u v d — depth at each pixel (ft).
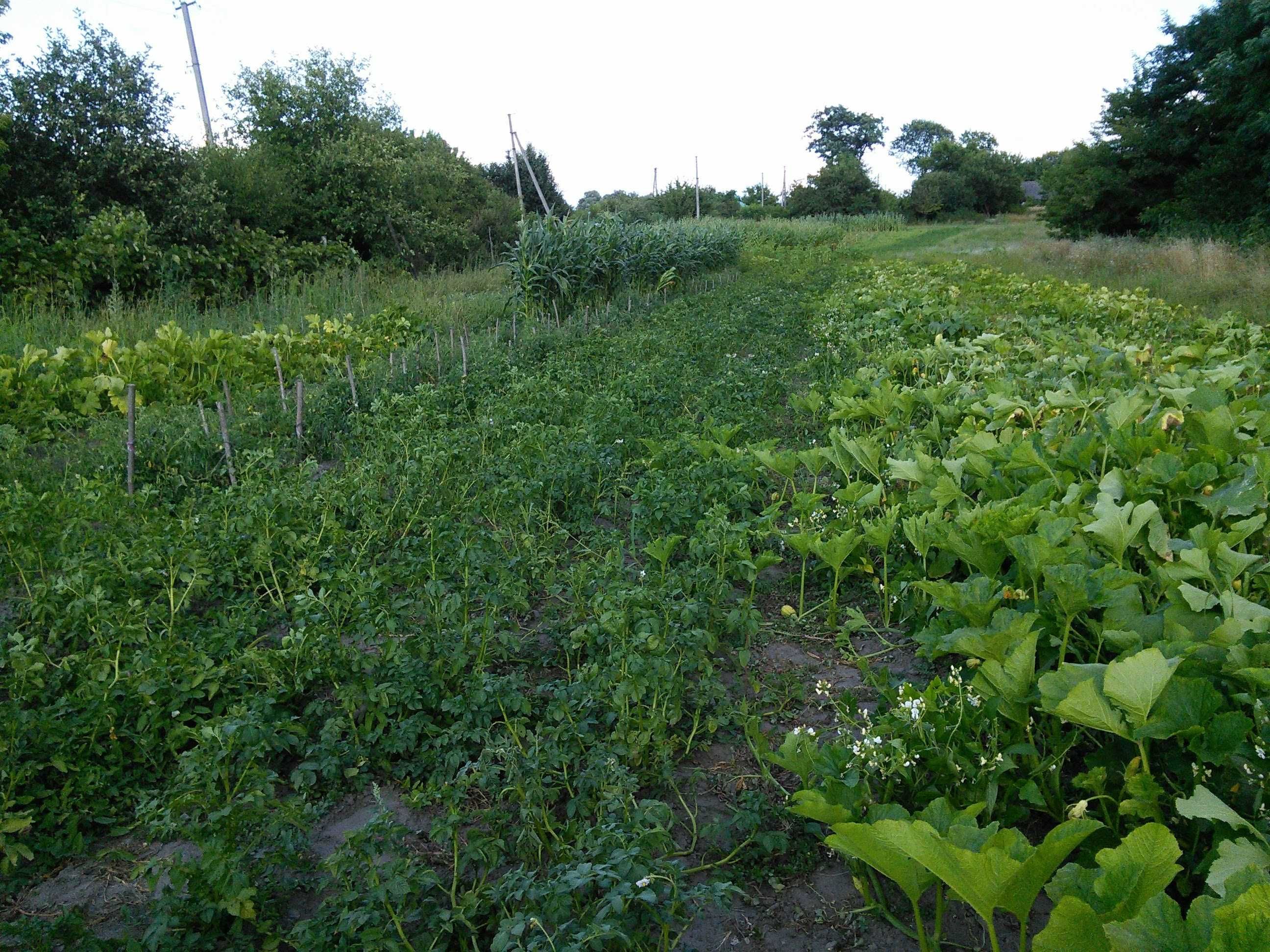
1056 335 32.07
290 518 17.97
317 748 11.50
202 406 28.68
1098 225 105.40
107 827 11.09
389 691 11.87
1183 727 8.73
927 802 9.58
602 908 7.91
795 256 111.04
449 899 9.29
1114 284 58.44
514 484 18.88
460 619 14.29
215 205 61.57
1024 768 10.27
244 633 14.17
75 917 8.85
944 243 121.80
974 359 29.32
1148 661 8.49
